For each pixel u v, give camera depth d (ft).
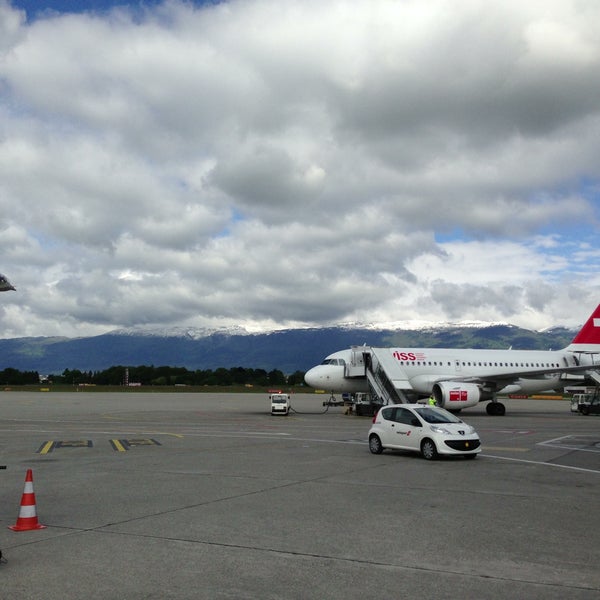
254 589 25.80
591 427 123.13
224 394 352.69
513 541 34.04
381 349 166.50
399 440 73.46
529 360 175.83
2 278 30.63
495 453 77.87
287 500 45.91
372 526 37.52
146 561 29.81
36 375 624.59
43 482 54.19
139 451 78.84
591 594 25.39
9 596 24.77
